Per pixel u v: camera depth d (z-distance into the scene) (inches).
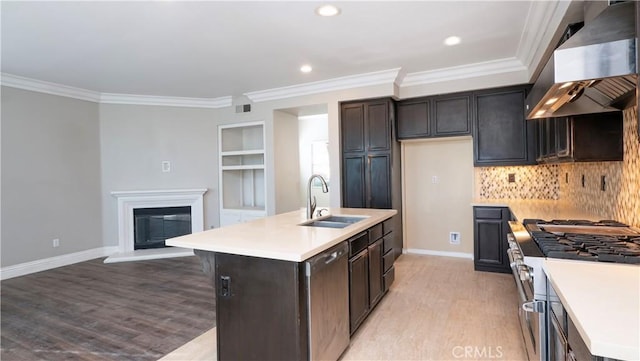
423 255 207.2
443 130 187.8
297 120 250.7
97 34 128.2
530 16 117.4
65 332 115.0
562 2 99.9
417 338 106.5
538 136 161.0
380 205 194.4
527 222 101.1
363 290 113.6
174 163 239.3
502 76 171.2
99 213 221.6
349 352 99.1
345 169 202.7
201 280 168.4
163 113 236.4
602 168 109.2
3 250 178.1
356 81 192.9
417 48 148.1
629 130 89.0
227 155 247.3
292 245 82.7
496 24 124.4
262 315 81.5
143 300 142.4
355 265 107.2
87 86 203.5
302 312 79.1
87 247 215.0
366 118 196.9
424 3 108.2
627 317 37.5
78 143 211.3
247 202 266.4
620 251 62.9
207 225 246.5
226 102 240.2
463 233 201.3
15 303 141.3
